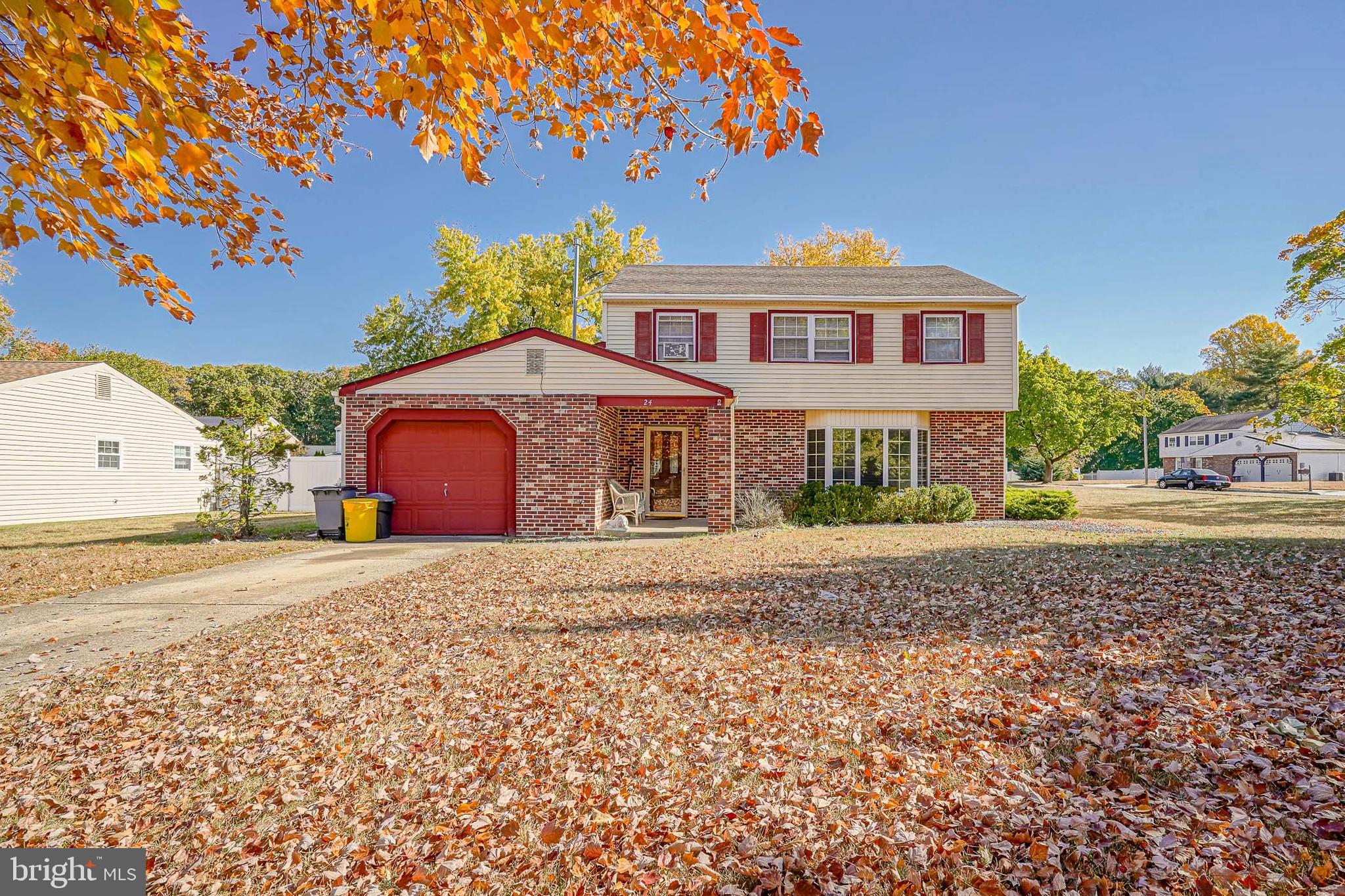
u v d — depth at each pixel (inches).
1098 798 126.0
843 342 695.7
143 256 137.3
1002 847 112.3
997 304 690.2
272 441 609.0
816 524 642.2
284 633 257.9
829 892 104.9
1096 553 387.9
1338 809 116.0
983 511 697.6
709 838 120.7
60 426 811.4
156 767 153.4
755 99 110.2
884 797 131.1
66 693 196.9
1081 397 1670.8
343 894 109.9
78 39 94.7
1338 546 386.6
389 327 1222.9
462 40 102.2
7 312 1195.9
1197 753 140.1
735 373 689.6
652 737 162.9
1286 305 729.0
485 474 582.9
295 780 147.0
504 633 253.6
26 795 142.1
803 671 206.4
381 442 581.0
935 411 697.6
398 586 350.0
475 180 144.3
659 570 383.2
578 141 154.3
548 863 116.3
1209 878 101.6
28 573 392.5
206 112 128.6
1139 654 205.5
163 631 261.6
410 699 189.6
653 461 740.0
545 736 164.6
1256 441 2089.1
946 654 216.5
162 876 115.6
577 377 577.3
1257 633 216.8
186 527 713.0
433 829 126.6
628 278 748.6
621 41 123.7
